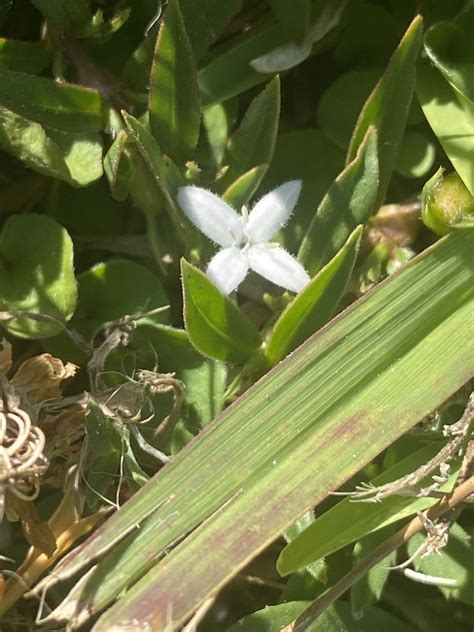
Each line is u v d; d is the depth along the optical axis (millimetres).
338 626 119
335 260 112
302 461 108
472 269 113
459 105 122
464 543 120
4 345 114
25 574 117
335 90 127
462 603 126
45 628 116
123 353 120
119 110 120
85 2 118
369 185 117
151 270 126
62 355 121
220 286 113
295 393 108
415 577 115
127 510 105
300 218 125
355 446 109
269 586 125
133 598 105
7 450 111
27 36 126
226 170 120
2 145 117
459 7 125
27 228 118
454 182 119
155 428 119
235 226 114
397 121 120
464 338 112
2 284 117
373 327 111
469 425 115
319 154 126
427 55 124
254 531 106
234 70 124
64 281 116
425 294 112
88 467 117
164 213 122
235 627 118
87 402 116
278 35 124
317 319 115
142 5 123
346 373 110
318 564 117
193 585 105
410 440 122
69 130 117
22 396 114
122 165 118
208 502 106
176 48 115
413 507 114
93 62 121
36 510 116
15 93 114
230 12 119
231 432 107
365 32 128
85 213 126
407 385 110
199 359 120
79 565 105
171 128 118
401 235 124
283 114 130
